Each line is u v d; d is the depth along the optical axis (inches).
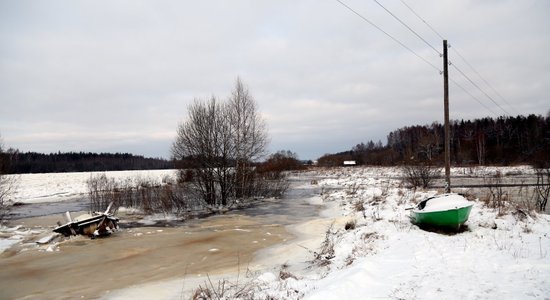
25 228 719.1
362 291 240.2
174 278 380.5
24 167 4633.4
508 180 1226.0
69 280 384.5
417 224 462.9
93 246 532.7
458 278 253.9
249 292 277.3
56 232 594.6
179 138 1000.9
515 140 3090.6
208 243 537.6
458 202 443.2
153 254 480.7
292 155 2795.3
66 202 1211.9
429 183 1078.4
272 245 516.1
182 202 939.3
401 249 354.6
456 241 371.2
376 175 1845.5
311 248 474.0
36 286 368.8
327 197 1041.5
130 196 1017.5
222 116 1003.3
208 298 281.4
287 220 730.2
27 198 1344.7
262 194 1157.1
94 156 5792.3
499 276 252.5
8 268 430.6
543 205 624.4
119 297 329.1
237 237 575.5
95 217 595.8
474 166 2085.4
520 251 319.9
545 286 223.6
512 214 495.8
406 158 1692.9
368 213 631.8
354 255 363.3
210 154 974.4
